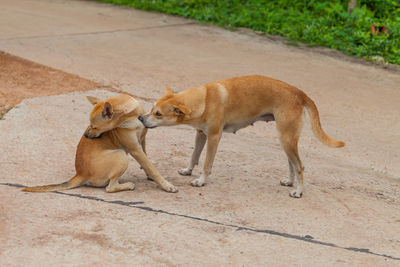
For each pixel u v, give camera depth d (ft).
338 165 27.58
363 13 57.93
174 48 50.39
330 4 62.08
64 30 53.57
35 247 15.80
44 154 24.27
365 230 19.24
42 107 31.37
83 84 37.47
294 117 21.65
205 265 15.56
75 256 15.47
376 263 16.66
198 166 24.93
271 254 16.57
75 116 30.45
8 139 25.62
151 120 20.90
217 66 45.37
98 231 17.10
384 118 36.27
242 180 23.43
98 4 69.05
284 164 26.35
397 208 21.99
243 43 54.03
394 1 63.16
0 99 32.19
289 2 65.72
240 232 17.94
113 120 20.38
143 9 66.54
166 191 21.27
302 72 45.57
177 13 64.54
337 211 20.89
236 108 22.09
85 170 20.54
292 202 21.38
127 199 20.06
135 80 39.78
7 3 65.41
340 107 37.76
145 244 16.49
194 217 18.85
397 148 31.22
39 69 39.83
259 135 31.60
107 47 48.78
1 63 39.93
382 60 50.85
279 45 54.24
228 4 65.26
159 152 26.13
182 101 21.15
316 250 17.16
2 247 15.66
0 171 21.77
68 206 18.90
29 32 51.31
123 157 20.68
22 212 18.07
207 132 21.94
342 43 54.44
